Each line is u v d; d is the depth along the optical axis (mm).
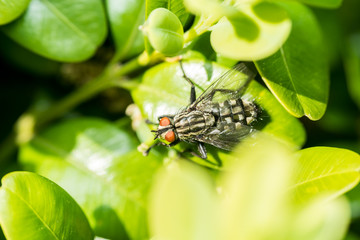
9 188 92
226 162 105
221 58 106
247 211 59
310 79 104
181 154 107
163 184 60
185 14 100
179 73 105
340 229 58
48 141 112
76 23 109
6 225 91
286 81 102
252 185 60
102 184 106
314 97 103
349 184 91
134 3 111
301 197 92
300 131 104
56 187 95
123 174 106
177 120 107
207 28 94
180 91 105
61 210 94
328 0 89
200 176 61
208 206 60
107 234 103
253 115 105
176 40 94
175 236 60
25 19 108
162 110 106
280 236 58
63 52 110
